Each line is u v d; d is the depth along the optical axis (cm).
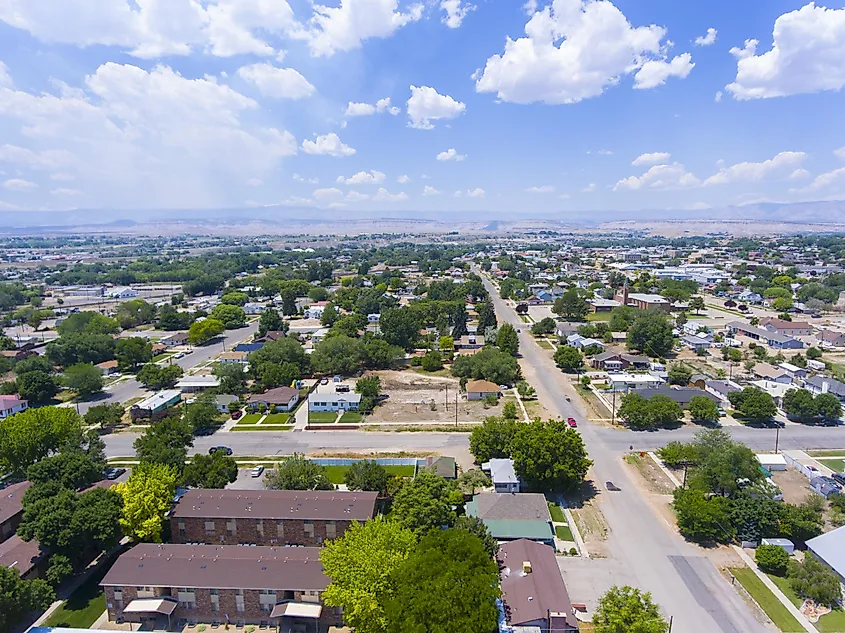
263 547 6138
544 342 17938
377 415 11406
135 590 5556
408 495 6688
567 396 12525
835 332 17262
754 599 5800
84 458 7700
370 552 5206
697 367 14588
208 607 5572
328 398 11819
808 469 8606
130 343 15400
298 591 5466
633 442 9944
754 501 6962
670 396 11569
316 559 5838
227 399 11825
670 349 15888
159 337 19000
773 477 8544
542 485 7962
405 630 4409
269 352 14038
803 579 5897
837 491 7838
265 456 9494
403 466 9038
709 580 6119
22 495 7250
